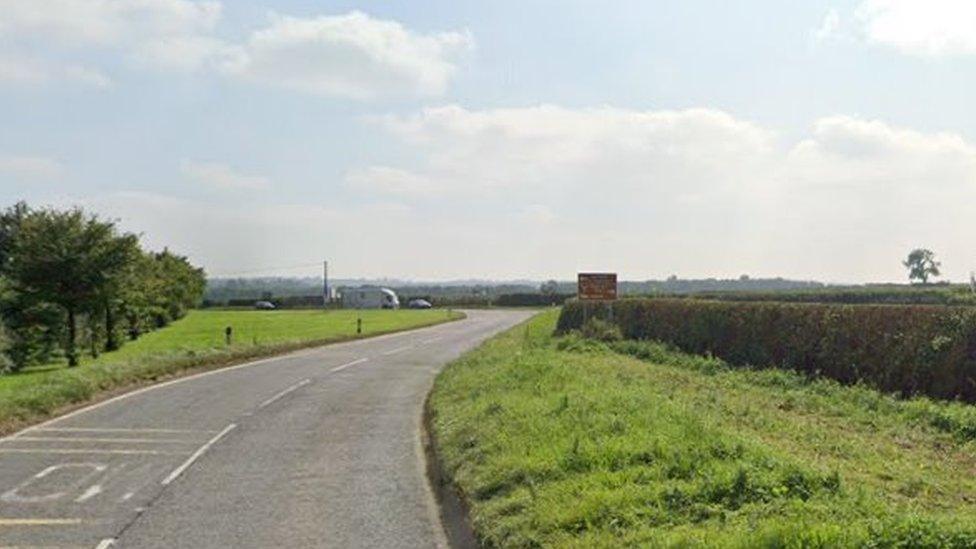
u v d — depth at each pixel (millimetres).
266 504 11711
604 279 37219
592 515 8789
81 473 13602
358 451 15594
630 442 11695
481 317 80688
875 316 22141
